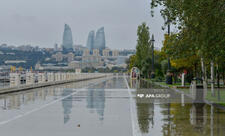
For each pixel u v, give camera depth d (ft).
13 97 101.24
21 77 145.38
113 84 202.59
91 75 362.12
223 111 66.13
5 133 42.19
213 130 44.19
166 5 64.64
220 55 61.41
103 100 90.84
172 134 41.47
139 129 45.24
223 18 54.95
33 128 45.88
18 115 59.57
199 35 59.47
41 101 87.71
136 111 65.98
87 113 62.69
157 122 51.52
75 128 45.96
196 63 175.94
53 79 203.10
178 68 203.41
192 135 40.75
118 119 54.80
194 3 55.21
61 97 101.04
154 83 217.97
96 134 41.65
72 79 255.50
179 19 63.00
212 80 107.04
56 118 55.83
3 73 165.78
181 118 55.98
